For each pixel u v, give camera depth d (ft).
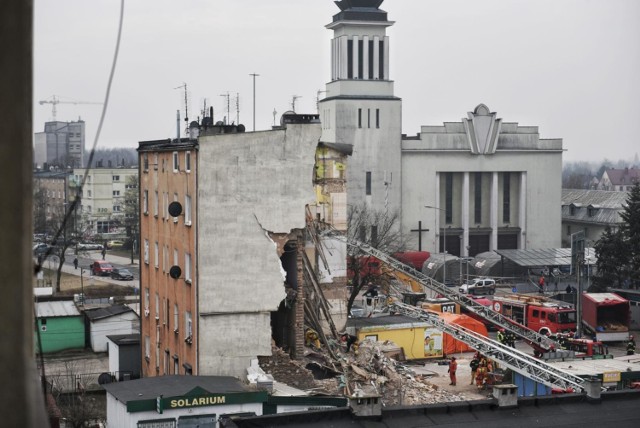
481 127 494.18
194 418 145.28
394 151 481.46
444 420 75.92
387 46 492.95
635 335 304.50
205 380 159.63
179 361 192.24
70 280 430.20
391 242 423.23
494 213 503.61
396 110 480.64
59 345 268.82
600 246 401.49
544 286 397.80
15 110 14.10
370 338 227.61
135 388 153.17
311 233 213.05
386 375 190.70
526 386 189.98
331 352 193.57
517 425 75.41
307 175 185.16
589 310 289.94
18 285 14.14
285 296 183.73
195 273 180.96
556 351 217.15
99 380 210.38
